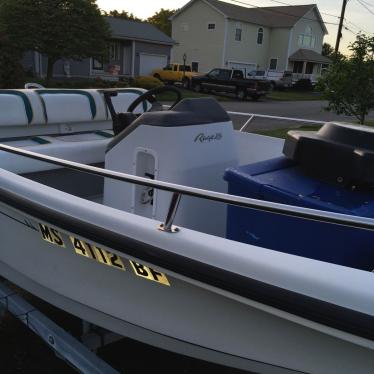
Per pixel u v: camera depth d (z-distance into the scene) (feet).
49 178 9.05
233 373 7.56
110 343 7.36
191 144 7.07
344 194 5.61
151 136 6.98
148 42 91.81
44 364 7.52
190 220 7.30
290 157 6.31
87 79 75.61
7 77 46.14
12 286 9.21
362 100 27.55
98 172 5.21
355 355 4.37
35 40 59.11
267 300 4.37
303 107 62.03
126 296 5.75
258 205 4.43
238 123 24.98
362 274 4.31
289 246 5.62
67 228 5.63
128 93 11.35
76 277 6.24
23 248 6.95
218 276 4.59
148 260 5.00
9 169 8.34
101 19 63.87
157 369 7.59
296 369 4.82
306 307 4.21
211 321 5.13
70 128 10.53
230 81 71.82
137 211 7.48
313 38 123.24
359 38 26.94
